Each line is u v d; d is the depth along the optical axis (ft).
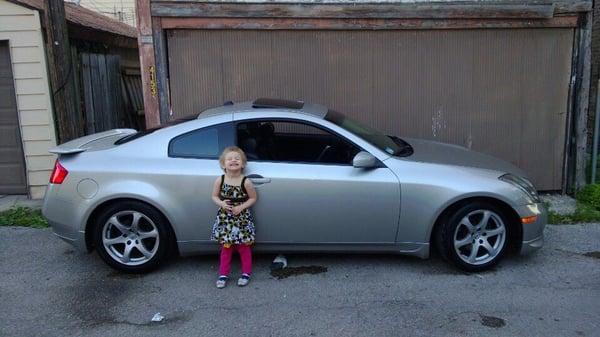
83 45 30.71
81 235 16.15
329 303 14.56
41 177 25.41
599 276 16.07
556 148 24.14
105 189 15.89
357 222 15.94
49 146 25.14
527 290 15.16
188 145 16.28
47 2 21.50
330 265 17.02
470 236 16.12
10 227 21.35
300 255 17.80
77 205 16.01
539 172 24.30
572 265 16.88
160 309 14.40
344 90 23.34
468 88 23.54
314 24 22.61
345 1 22.47
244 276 15.78
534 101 23.77
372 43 23.02
